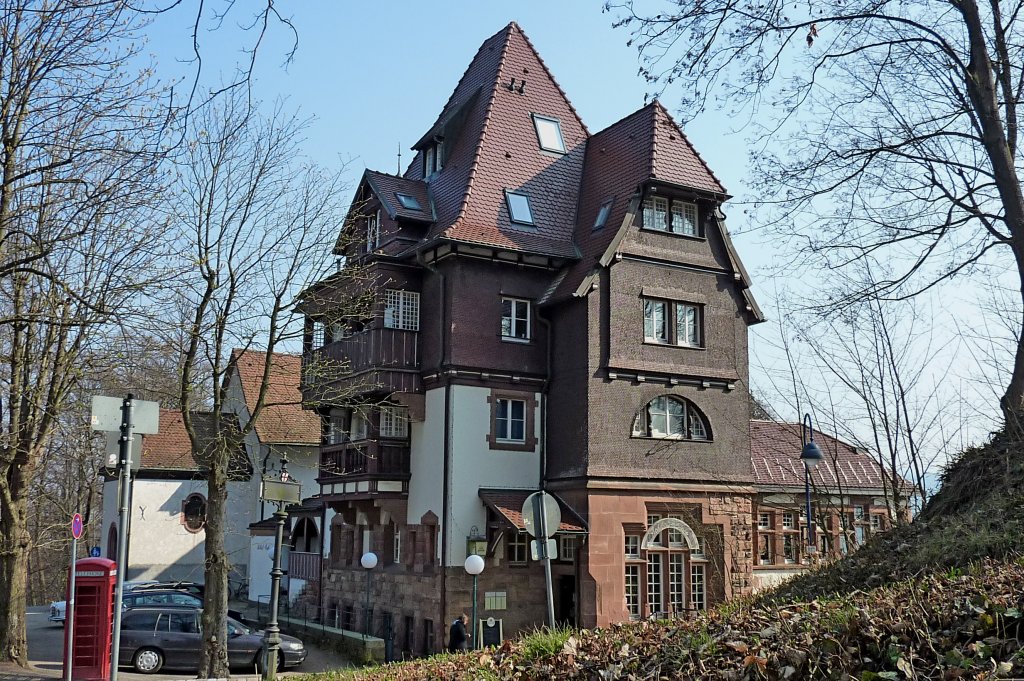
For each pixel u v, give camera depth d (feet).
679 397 87.71
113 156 46.32
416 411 85.92
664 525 83.76
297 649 77.77
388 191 92.79
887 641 22.82
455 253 84.02
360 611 95.20
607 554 80.33
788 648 23.99
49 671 63.98
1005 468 38.99
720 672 24.66
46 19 42.70
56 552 166.71
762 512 111.14
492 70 100.94
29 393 63.36
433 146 99.04
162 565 132.67
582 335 83.97
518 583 82.99
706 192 89.76
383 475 86.94
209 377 67.56
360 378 86.22
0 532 67.26
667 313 88.43
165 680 68.39
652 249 87.40
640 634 32.83
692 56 36.94
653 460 84.53
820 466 115.65
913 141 50.90
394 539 92.73
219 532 63.52
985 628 21.76
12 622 66.69
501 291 86.69
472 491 82.48
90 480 153.07
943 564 33.04
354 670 49.70
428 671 39.17
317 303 78.69
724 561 85.51
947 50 48.32
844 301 56.18
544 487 85.61
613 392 83.66
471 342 84.28
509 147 94.22
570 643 32.40
